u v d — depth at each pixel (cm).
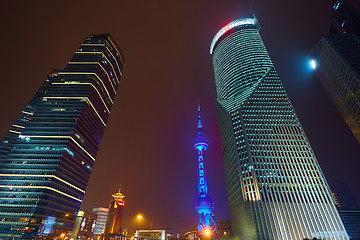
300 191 12912
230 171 16562
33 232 12119
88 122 18325
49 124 16425
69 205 15338
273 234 11369
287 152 14638
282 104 17388
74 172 16175
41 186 13525
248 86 19050
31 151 15062
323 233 11525
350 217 14200
